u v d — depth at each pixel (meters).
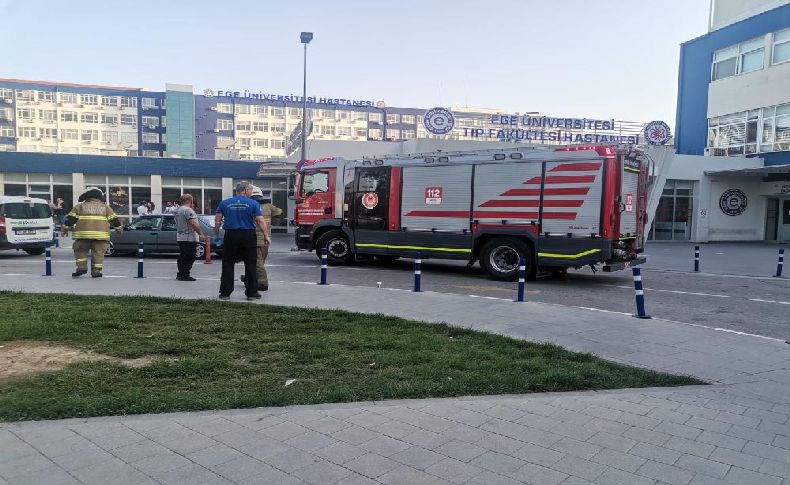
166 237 17.77
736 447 3.90
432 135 30.42
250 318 7.82
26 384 4.78
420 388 4.88
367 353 6.09
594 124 30.89
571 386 5.16
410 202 14.27
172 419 4.10
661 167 23.42
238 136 113.44
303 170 16.14
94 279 11.64
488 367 5.59
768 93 28.23
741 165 28.92
